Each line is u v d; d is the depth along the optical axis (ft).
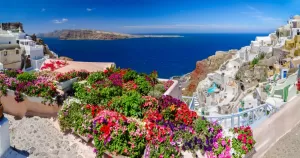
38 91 46.32
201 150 40.16
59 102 45.98
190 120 42.37
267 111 79.20
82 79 57.16
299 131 67.00
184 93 221.66
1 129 33.71
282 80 112.16
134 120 40.50
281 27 241.96
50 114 45.93
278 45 193.26
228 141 42.55
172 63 448.65
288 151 61.93
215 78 180.34
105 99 45.93
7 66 80.23
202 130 41.29
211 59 257.34
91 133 39.32
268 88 112.68
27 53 97.25
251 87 149.18
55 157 38.06
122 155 36.83
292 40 171.73
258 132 66.95
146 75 59.62
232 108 117.70
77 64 77.00
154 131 38.24
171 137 38.63
